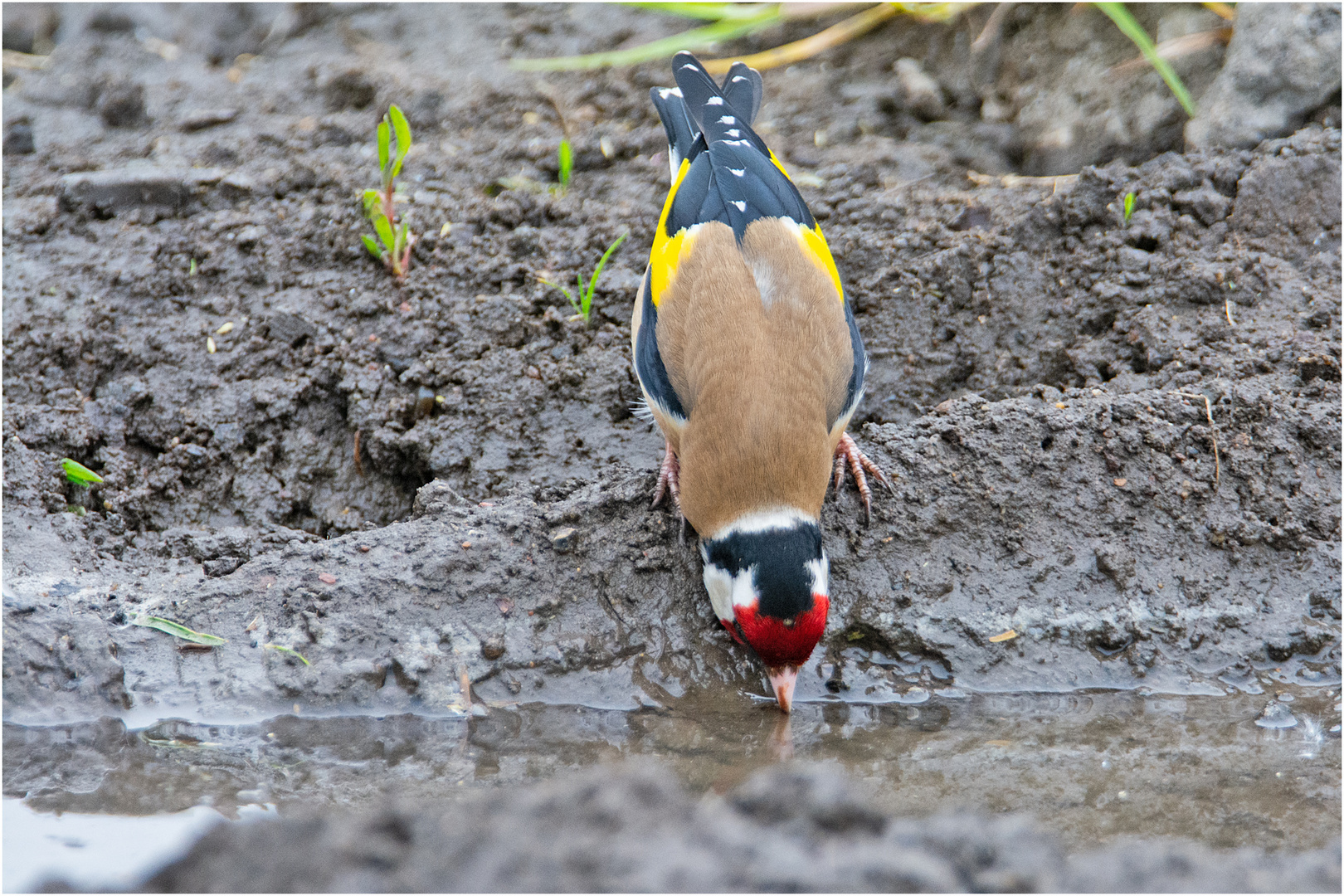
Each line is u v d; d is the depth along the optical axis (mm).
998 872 6629
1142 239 12484
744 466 9055
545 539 9922
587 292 12164
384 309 12367
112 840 7426
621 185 14195
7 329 12070
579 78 16172
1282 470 10383
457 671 9352
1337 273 11992
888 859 6531
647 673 9570
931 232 12781
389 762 8742
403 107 15391
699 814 6922
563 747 8961
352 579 9656
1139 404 10500
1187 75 13930
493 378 11711
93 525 10422
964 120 15453
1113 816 7809
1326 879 6688
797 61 16469
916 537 10086
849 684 9609
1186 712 9328
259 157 14609
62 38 17375
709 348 9555
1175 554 10086
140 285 12703
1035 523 10141
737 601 9000
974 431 10406
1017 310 12266
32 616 9180
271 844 6898
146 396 11703
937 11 15617
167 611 9469
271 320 12211
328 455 11680
